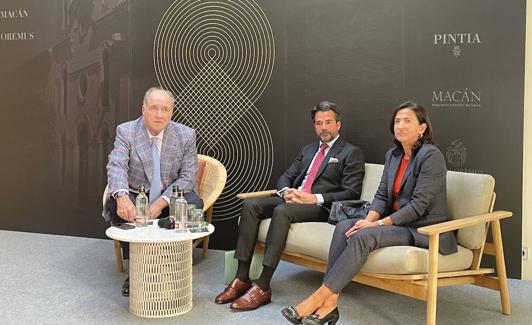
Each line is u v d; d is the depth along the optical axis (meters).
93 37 4.79
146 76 4.68
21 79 5.01
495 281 3.14
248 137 4.48
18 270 3.85
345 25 4.16
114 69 4.75
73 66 4.88
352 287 3.59
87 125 4.86
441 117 3.93
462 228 3.07
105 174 4.84
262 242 3.50
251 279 3.56
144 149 3.69
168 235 2.98
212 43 4.51
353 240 2.83
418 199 2.96
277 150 4.41
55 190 4.98
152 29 4.64
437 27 3.91
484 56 3.80
